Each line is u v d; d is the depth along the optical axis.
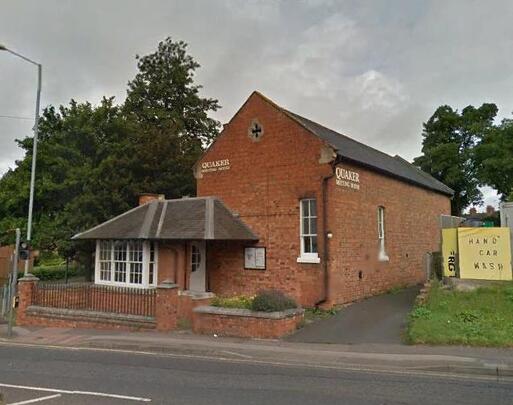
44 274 27.81
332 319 13.84
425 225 23.56
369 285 17.62
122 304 14.80
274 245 16.91
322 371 8.91
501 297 12.80
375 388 7.61
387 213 19.56
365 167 17.89
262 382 8.06
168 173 25.41
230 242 17.97
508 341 10.13
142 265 17.55
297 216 16.47
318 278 15.62
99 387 7.81
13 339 13.41
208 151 19.25
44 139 27.44
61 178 26.05
